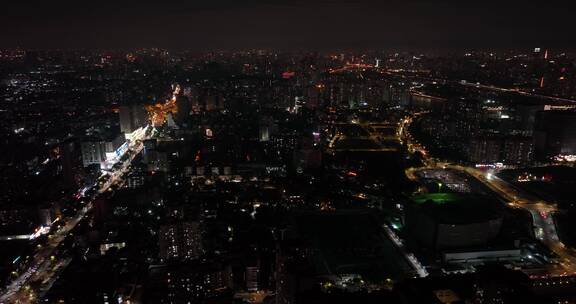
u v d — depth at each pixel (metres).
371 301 197.50
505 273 179.50
